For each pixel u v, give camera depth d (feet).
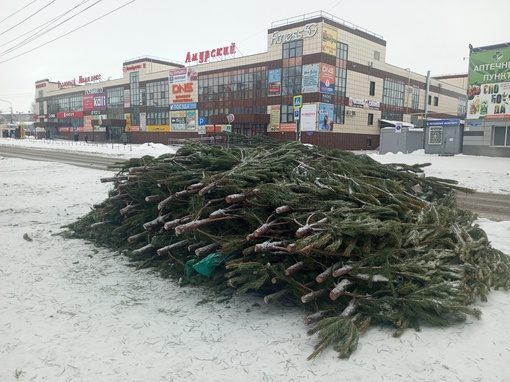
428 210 17.80
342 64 140.36
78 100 246.88
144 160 23.07
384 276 13.47
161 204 18.56
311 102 134.82
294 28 136.36
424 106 189.16
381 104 161.38
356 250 14.24
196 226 15.78
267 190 15.70
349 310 12.90
